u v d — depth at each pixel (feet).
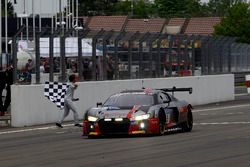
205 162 98.63
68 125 179.42
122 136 142.00
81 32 199.11
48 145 129.70
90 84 202.28
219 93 268.62
